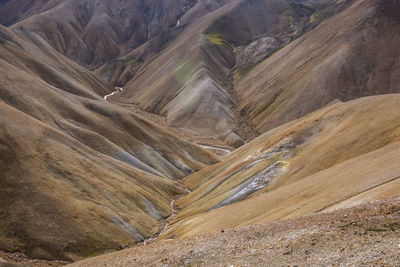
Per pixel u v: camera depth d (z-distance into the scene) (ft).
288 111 638.94
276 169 210.18
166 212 257.96
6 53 553.23
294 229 80.74
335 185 123.24
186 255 85.10
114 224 199.41
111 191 231.09
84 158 251.60
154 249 105.19
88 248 172.96
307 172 185.26
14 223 163.02
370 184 106.32
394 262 49.16
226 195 214.90
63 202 187.42
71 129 318.65
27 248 157.48
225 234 96.37
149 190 279.28
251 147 328.70
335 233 67.82
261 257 68.85
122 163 299.99
